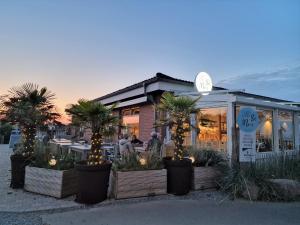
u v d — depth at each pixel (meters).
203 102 9.68
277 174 7.85
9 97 7.64
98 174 6.16
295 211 5.81
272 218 5.34
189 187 7.38
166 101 7.80
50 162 6.95
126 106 13.80
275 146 10.66
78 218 5.19
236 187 6.88
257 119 7.98
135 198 6.63
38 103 7.88
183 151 7.87
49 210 5.62
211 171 7.85
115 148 9.92
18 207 5.76
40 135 8.76
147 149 8.74
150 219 5.18
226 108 9.34
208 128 9.83
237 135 8.15
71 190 6.78
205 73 10.64
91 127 6.53
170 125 7.66
